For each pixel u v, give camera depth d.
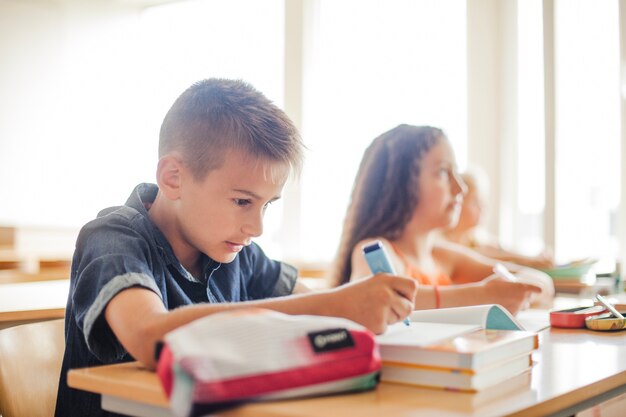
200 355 0.59
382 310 0.77
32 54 4.33
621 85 3.00
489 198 3.54
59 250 4.29
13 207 4.30
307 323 0.65
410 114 3.47
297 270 1.32
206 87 1.01
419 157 1.80
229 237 0.98
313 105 3.59
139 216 1.00
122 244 0.90
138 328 0.74
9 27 4.30
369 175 1.81
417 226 1.80
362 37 3.54
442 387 0.67
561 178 3.26
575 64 3.25
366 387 0.66
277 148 0.98
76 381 0.73
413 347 0.69
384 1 3.51
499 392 0.67
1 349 1.06
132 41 4.36
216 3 4.05
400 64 3.48
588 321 1.22
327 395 0.63
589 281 2.63
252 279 1.26
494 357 0.71
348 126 3.52
